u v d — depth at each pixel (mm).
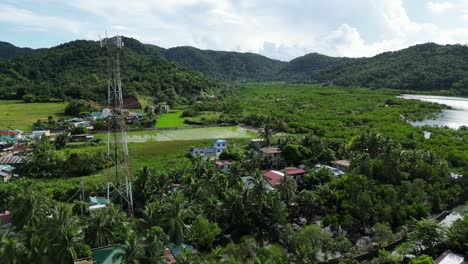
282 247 63406
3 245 42875
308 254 53719
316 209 74750
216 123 189250
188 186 71000
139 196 72750
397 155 93000
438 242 60688
